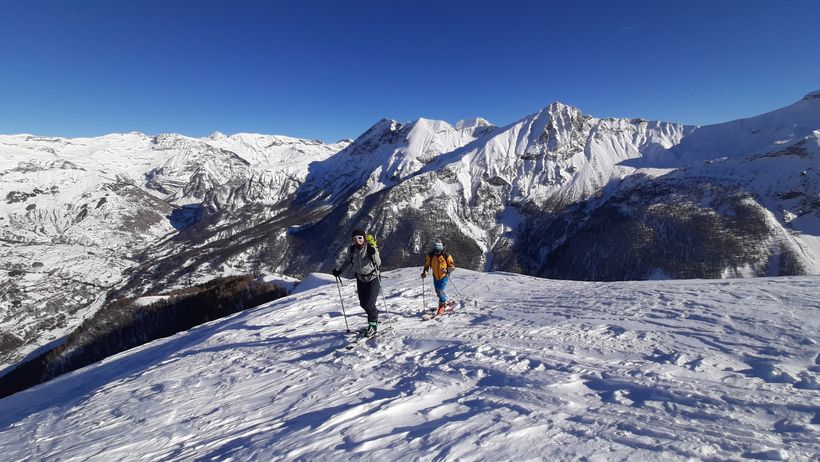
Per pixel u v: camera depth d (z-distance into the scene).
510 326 9.05
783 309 8.16
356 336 9.30
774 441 3.41
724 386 4.76
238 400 6.17
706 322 7.80
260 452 4.04
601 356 6.45
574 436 3.70
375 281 8.86
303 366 7.64
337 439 4.08
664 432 3.68
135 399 7.14
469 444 3.64
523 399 4.80
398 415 4.62
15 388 60.16
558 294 13.03
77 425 6.26
